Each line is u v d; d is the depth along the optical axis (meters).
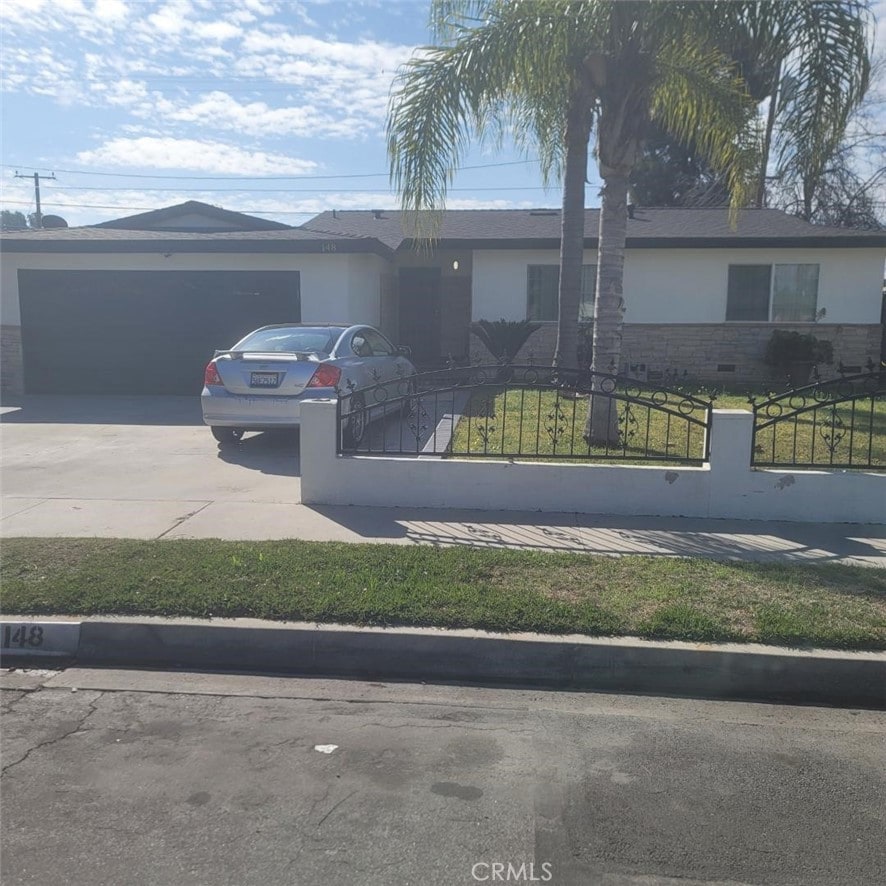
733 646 4.71
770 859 3.11
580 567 5.93
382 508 7.63
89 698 4.46
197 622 4.99
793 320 17.94
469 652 4.79
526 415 11.73
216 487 8.41
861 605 5.25
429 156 8.73
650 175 32.47
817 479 7.25
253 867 3.04
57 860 3.07
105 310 15.47
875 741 4.06
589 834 3.25
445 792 3.53
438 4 9.02
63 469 9.21
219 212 18.17
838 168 29.67
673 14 7.96
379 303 18.56
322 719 4.22
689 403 7.53
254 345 10.35
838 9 7.70
